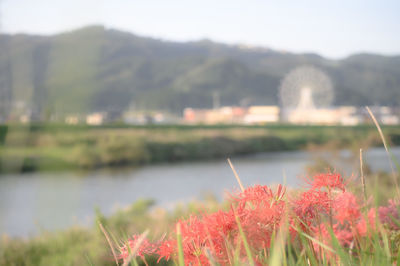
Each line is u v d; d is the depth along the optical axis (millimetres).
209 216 662
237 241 614
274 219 617
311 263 679
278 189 676
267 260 611
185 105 180125
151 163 30344
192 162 31406
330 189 735
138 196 16062
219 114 115812
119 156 28078
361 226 843
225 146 37344
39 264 3975
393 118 96750
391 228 849
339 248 634
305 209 711
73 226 5379
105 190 17453
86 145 26156
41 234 4914
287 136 44531
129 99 186250
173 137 36312
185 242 665
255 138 41156
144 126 52156
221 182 19766
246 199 665
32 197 12281
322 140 41969
